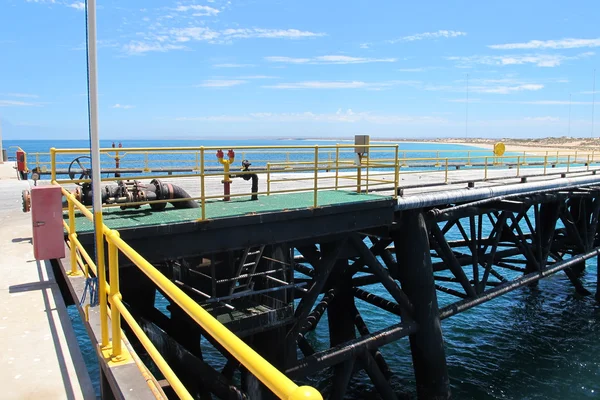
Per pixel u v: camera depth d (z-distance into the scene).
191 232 7.09
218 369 12.46
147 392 2.93
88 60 3.58
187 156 77.50
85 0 3.55
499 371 12.63
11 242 8.14
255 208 8.22
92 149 3.63
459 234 27.45
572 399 11.31
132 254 2.84
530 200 13.28
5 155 33.59
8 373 3.69
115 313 3.38
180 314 8.26
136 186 7.99
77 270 5.65
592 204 18.84
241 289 8.45
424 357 9.94
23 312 4.91
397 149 9.74
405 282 10.26
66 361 3.89
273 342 8.27
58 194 6.18
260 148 8.90
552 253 17.17
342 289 12.13
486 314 16.61
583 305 17.64
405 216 10.25
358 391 11.74
